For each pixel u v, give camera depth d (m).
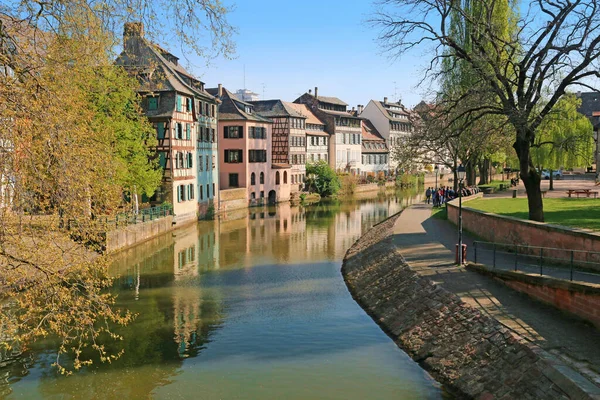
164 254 33.59
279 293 24.12
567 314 15.22
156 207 42.16
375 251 28.97
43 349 17.22
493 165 80.88
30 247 12.02
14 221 11.51
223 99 65.31
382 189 94.75
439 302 17.77
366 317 20.33
